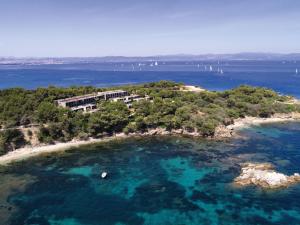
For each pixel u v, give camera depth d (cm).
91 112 11750
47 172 8150
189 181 7419
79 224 5750
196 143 10350
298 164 8138
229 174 7688
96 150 9838
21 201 6625
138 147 10075
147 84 17512
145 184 7338
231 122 12469
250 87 16150
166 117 11706
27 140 10038
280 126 12225
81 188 7200
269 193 6644
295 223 5591
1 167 8512
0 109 11069
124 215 6031
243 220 5741
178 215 5978
